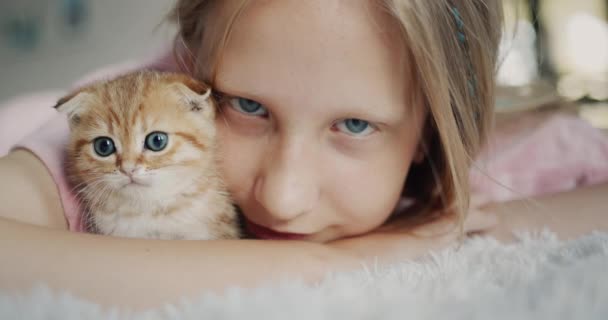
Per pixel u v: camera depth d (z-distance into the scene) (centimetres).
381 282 32
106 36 87
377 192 41
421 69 39
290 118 39
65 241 32
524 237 41
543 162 60
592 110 80
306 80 38
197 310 29
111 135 41
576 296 29
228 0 39
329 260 37
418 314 28
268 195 39
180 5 45
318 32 37
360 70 38
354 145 40
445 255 37
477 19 43
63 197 42
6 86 84
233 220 44
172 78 43
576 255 36
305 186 39
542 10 86
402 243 42
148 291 31
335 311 29
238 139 41
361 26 37
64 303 29
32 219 39
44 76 86
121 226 42
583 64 87
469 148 44
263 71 38
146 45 86
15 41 86
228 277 33
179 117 42
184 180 43
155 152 42
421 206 48
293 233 41
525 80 77
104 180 41
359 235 43
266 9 38
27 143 43
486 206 47
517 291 30
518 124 63
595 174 61
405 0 38
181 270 32
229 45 39
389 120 39
